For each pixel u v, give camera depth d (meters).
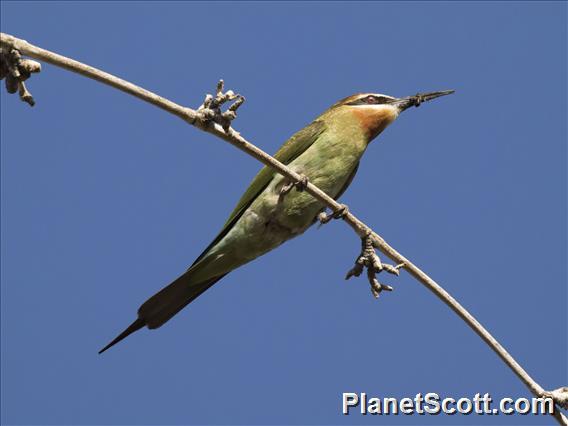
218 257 11.00
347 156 11.68
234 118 8.30
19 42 7.19
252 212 10.98
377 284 9.12
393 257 9.23
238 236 10.98
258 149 8.86
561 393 9.05
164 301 10.84
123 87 7.73
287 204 10.92
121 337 10.58
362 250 9.26
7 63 7.14
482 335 9.20
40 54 7.27
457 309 9.11
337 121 11.76
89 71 7.56
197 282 11.03
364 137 11.86
